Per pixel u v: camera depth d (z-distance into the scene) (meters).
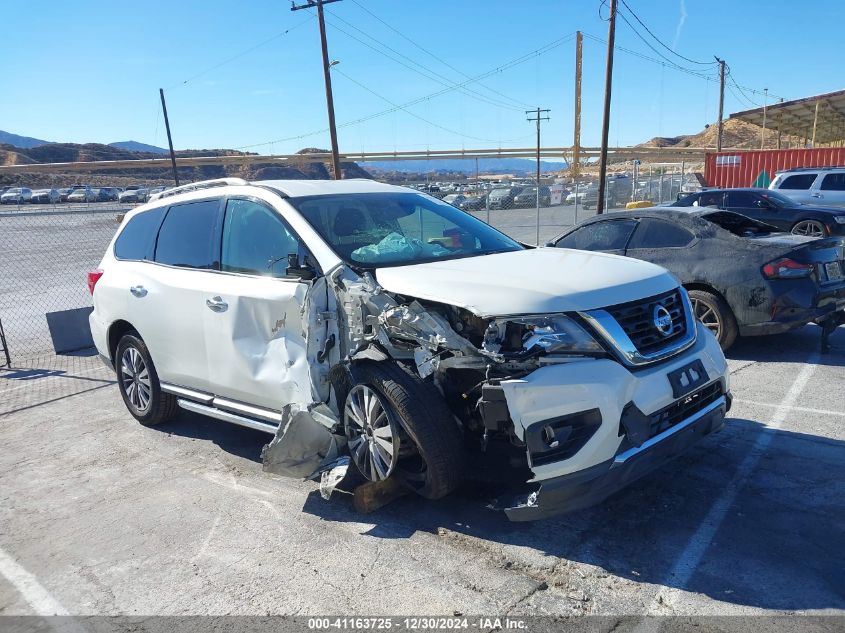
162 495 4.41
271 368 4.28
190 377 4.97
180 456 5.09
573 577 3.21
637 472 3.38
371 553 3.54
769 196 14.21
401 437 3.69
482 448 3.50
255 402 4.49
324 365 4.03
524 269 3.84
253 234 4.61
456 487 3.72
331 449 4.15
